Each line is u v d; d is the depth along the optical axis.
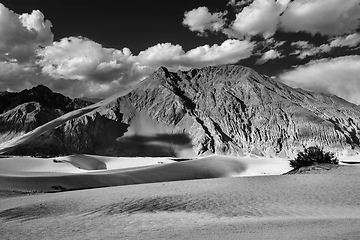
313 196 21.19
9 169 85.50
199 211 18.95
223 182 28.92
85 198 25.00
